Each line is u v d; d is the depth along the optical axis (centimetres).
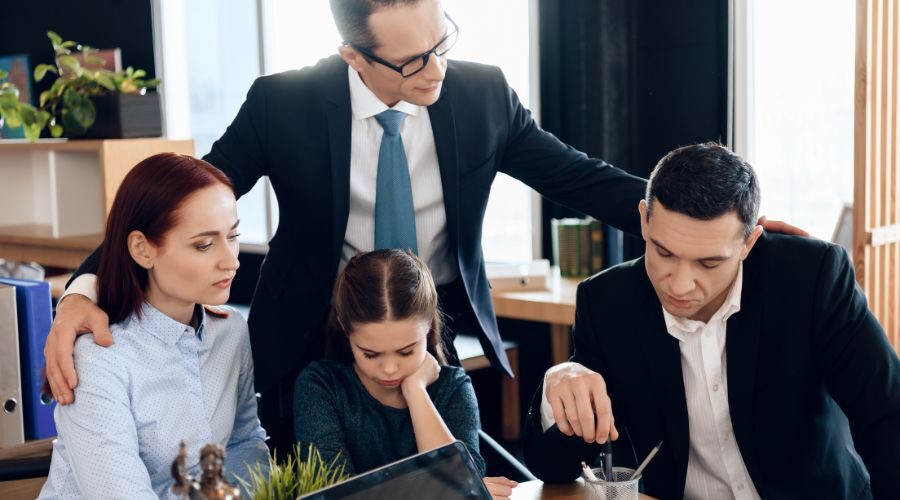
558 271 413
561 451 179
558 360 383
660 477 190
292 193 211
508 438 417
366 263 178
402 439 187
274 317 218
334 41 479
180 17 555
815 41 350
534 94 416
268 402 223
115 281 163
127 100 432
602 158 399
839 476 186
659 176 166
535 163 224
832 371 181
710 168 161
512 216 446
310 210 210
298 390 188
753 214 164
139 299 164
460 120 211
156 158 161
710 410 185
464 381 192
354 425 186
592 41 395
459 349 382
